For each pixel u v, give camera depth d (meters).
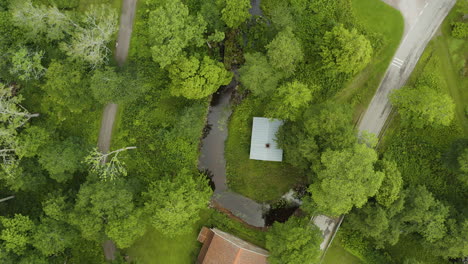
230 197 54.34
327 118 42.62
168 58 43.97
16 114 45.12
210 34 50.97
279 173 53.50
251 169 53.91
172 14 44.00
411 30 51.75
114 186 44.56
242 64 53.56
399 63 51.78
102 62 47.53
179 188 45.31
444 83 51.41
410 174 51.38
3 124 44.66
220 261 47.12
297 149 45.97
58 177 48.19
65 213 46.31
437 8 51.38
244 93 54.03
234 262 45.75
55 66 44.75
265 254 48.56
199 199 45.81
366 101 52.03
